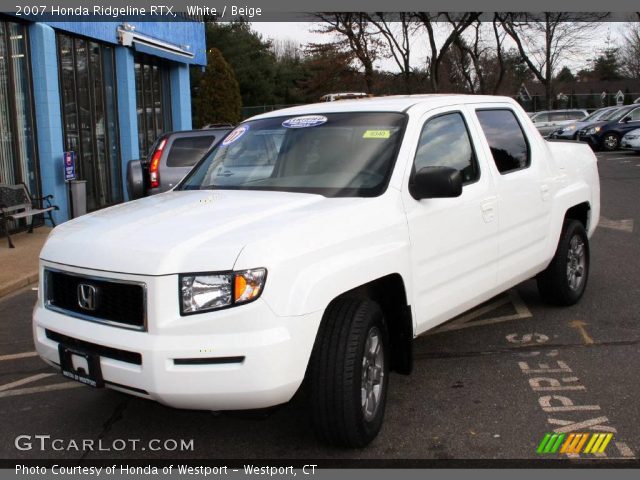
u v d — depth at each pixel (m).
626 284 7.04
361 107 4.74
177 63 20.05
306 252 3.39
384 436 3.89
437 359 5.12
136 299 3.32
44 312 3.77
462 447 3.73
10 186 10.77
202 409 3.29
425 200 4.25
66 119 13.36
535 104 50.34
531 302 6.48
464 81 52.44
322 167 4.36
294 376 3.25
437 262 4.32
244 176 4.62
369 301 3.70
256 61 46.66
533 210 5.42
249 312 3.17
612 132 27.66
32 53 12.01
